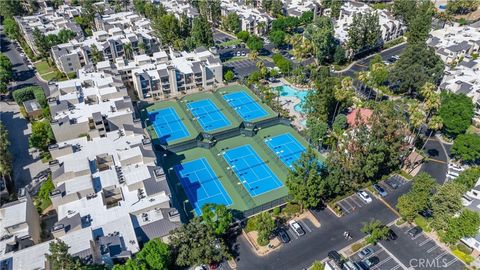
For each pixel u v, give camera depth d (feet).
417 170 413.18
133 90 603.26
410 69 525.75
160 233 303.89
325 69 534.78
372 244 321.93
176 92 595.88
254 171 422.41
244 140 479.41
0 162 389.39
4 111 546.67
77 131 448.24
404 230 336.08
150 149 391.86
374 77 549.13
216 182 406.62
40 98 520.83
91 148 396.78
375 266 302.86
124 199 330.54
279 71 635.66
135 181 340.59
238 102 565.12
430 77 526.16
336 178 354.95
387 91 570.46
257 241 327.67
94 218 309.83
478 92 481.46
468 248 313.12
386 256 311.68
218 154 451.12
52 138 445.78
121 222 305.12
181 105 560.61
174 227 308.81
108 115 455.63
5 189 379.35
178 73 582.35
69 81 539.70
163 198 330.95
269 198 382.01
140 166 368.89
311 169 336.08
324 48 640.17
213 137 475.31
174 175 417.49
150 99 579.07
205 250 293.23
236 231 339.98
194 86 605.31
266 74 627.46
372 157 362.53
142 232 301.84
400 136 380.37
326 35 626.23
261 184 402.93
